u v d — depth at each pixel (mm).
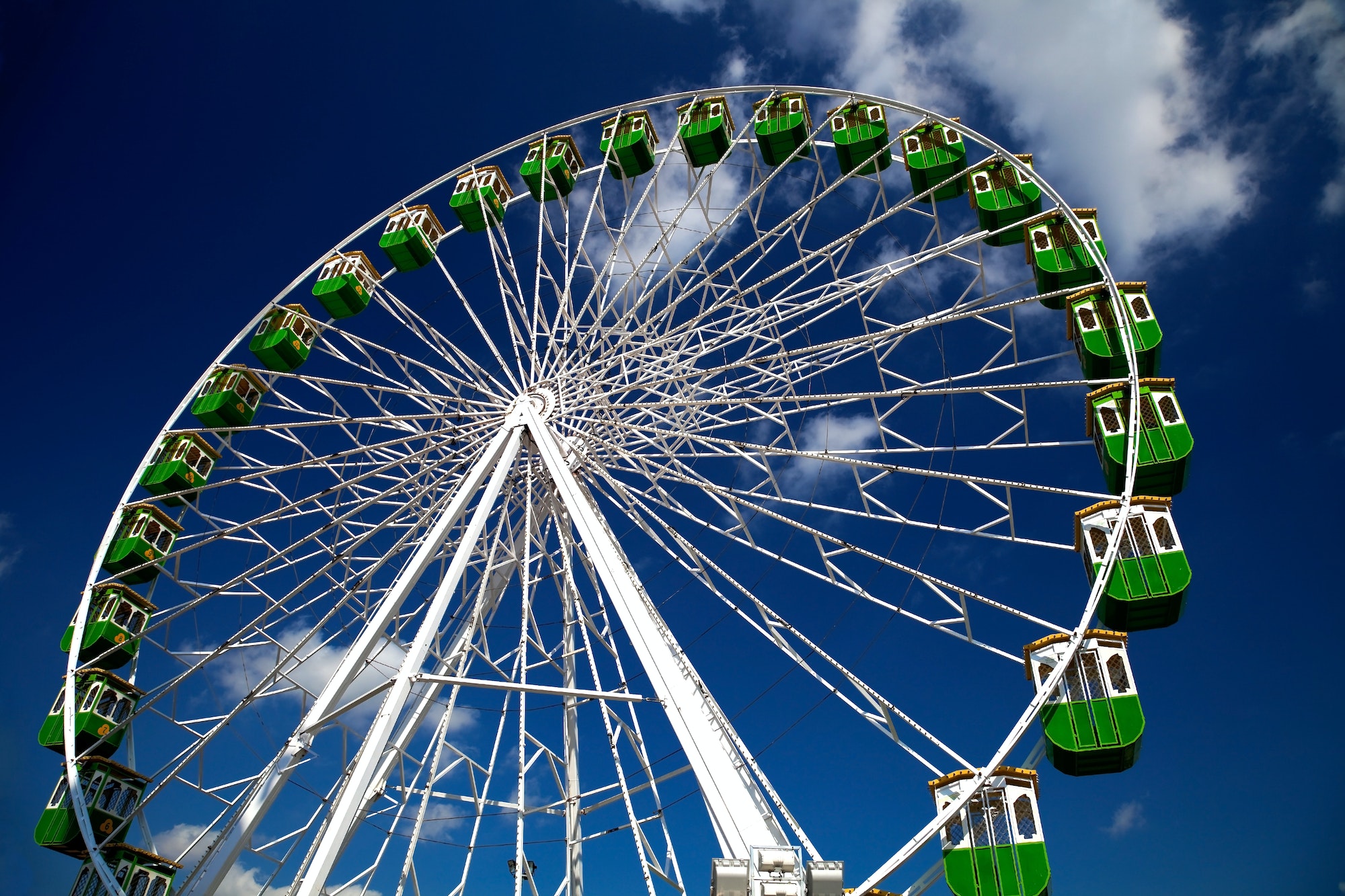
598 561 17953
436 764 19266
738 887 12141
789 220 21484
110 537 23250
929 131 23422
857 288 20953
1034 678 15703
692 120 25375
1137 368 18203
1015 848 13617
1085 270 20375
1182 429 17609
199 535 22062
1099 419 18062
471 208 26688
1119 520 16406
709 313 22219
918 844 12688
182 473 24172
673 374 22734
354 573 21953
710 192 22812
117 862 19281
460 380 23844
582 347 23938
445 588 17734
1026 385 18859
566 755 20875
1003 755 14109
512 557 22641
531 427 21469
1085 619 15531
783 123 24609
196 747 19656
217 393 25359
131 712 22891
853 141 23672
